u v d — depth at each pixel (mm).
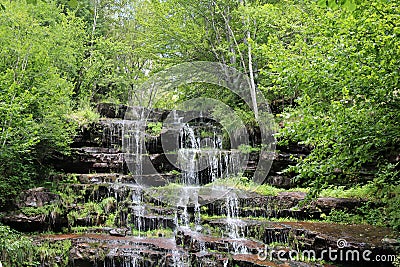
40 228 9305
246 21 14938
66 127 12742
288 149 12703
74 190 10859
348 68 5887
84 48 18156
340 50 6121
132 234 9695
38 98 10750
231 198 10672
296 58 6938
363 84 5703
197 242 8266
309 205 9969
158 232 9688
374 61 5766
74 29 17047
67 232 9555
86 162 12789
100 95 19734
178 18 15844
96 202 10812
